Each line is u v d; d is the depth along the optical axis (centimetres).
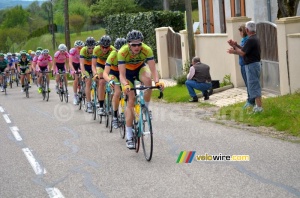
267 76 1568
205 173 762
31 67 2325
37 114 1587
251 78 1185
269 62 1541
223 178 730
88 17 6306
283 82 1434
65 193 705
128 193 686
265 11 2148
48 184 759
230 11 2477
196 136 1057
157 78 908
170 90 1912
